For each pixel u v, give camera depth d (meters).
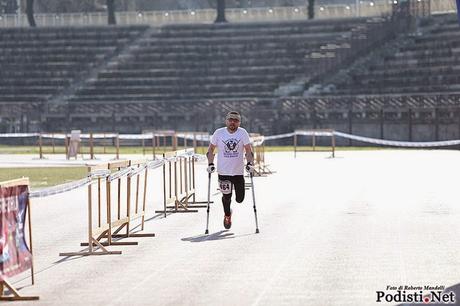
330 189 78.44
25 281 35.84
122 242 46.00
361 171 102.19
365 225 52.53
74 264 39.84
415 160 124.62
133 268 38.47
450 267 37.59
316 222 54.31
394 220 54.88
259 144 97.88
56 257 42.00
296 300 31.11
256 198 70.69
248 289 33.25
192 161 67.31
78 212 62.22
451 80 199.62
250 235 48.75
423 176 92.94
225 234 49.28
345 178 91.56
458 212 59.09
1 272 31.78
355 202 66.50
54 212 62.44
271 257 40.81
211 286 33.97
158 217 58.19
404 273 36.25
